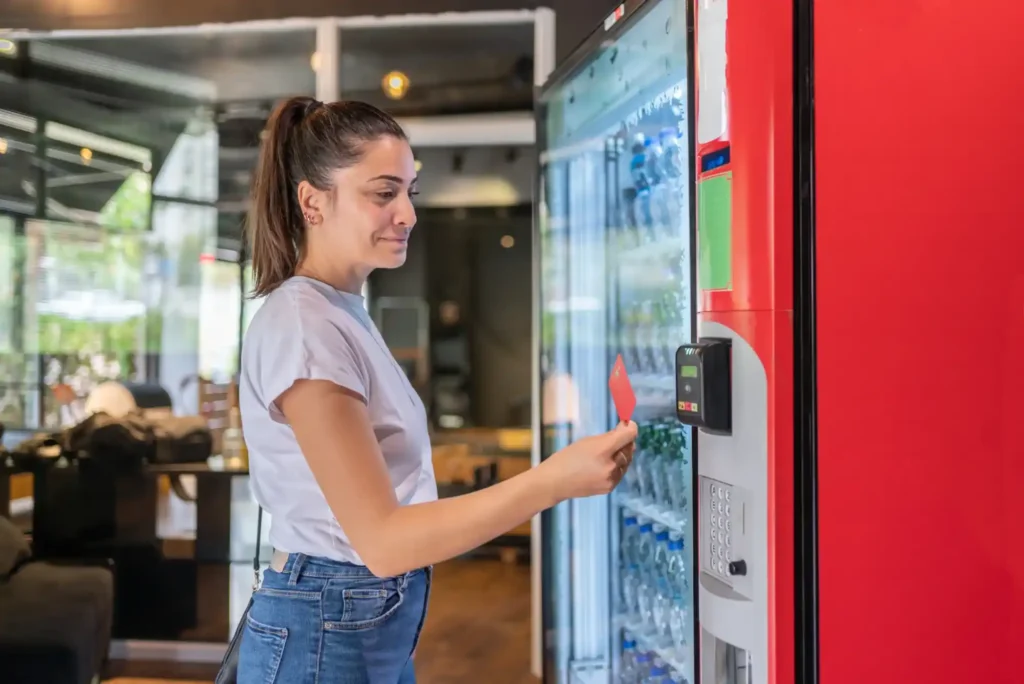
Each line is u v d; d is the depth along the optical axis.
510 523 1.23
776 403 1.37
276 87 4.86
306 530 1.37
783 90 1.38
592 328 2.55
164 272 4.91
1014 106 1.43
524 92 5.18
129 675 3.73
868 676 1.39
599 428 2.51
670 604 2.18
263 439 1.38
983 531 1.42
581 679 2.55
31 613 3.10
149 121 4.82
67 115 4.50
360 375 1.33
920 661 1.41
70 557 3.94
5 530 3.44
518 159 7.46
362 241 1.41
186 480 4.12
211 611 3.99
